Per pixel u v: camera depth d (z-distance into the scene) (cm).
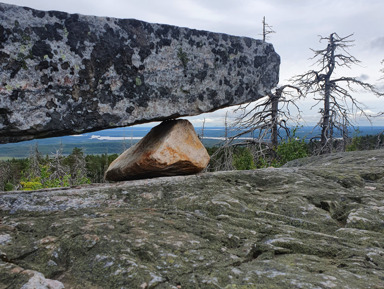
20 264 187
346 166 484
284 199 322
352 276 176
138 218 254
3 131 269
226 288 163
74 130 300
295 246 218
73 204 294
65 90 291
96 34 305
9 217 264
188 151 386
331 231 263
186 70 359
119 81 319
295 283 165
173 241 213
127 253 195
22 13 274
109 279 171
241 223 259
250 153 1498
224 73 386
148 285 164
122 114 322
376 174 428
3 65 264
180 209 294
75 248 200
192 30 366
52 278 177
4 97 265
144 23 337
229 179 386
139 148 407
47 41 281
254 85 409
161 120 366
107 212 274
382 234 251
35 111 279
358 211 292
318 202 326
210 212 287
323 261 200
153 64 338
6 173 3466
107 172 438
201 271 181
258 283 167
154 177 406
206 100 374
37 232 229
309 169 451
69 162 2711
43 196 307
